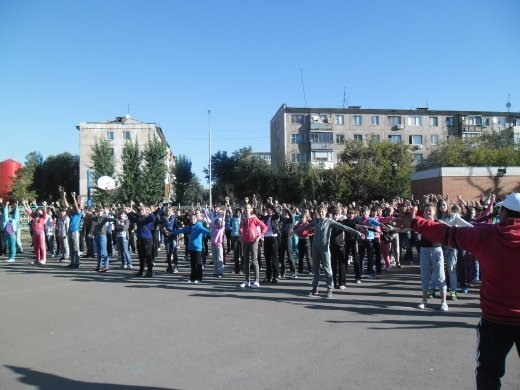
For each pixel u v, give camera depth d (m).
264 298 9.09
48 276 12.34
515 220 3.08
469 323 6.99
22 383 4.63
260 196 52.00
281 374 4.79
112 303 8.59
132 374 4.84
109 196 38.84
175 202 66.81
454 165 49.72
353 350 5.61
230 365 5.08
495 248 3.05
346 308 8.11
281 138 68.50
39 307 8.23
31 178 64.25
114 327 6.77
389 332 6.46
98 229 13.38
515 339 3.09
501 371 3.17
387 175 42.53
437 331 6.52
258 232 10.56
